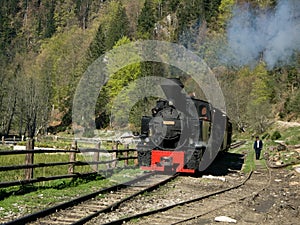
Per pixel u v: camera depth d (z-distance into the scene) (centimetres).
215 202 1257
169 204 1168
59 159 2178
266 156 3278
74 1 17750
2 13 16288
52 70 8831
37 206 1018
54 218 891
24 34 16200
